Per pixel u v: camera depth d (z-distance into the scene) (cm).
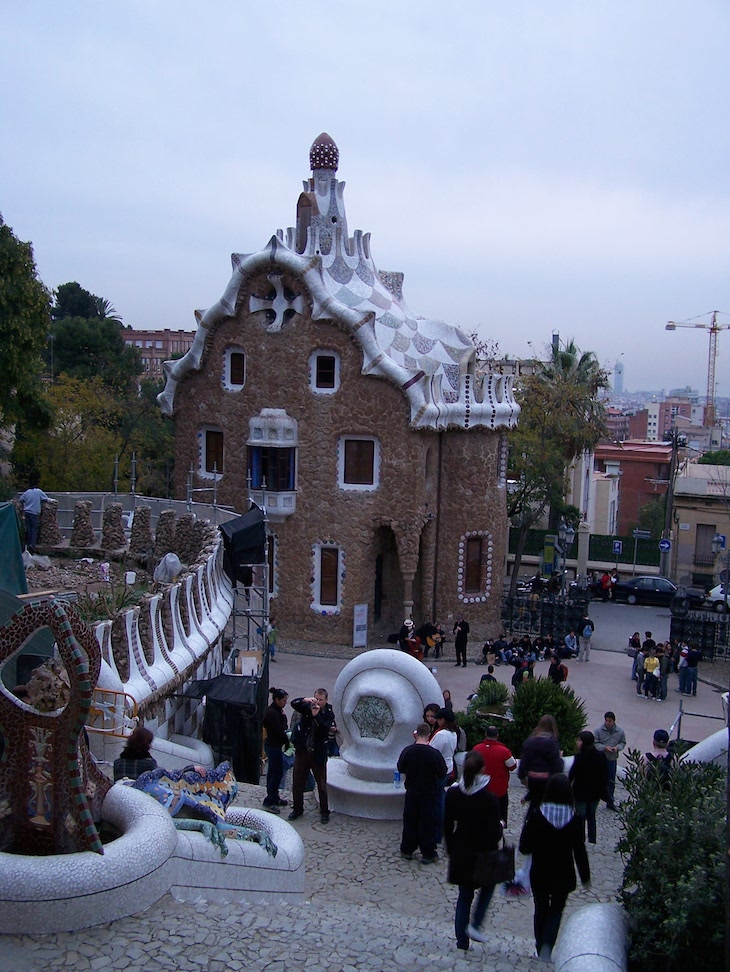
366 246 4303
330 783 1575
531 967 913
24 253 3434
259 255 3872
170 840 949
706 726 3033
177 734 2064
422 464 3872
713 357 15812
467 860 974
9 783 920
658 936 866
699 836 920
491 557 4228
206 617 2423
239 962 831
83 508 3272
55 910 842
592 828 1459
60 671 944
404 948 914
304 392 3919
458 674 3628
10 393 3588
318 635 3997
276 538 4012
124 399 6538
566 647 3900
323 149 4181
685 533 5628
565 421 5150
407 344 4078
